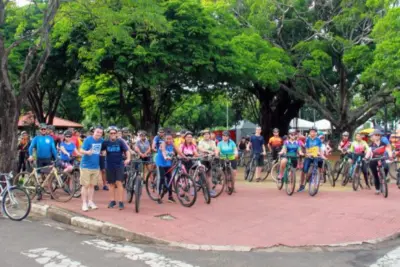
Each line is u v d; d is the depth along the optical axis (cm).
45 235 777
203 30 1839
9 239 743
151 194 1120
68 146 1186
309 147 1241
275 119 3244
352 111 2608
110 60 1825
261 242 722
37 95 2595
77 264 599
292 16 2548
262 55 2239
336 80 2783
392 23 1708
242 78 2097
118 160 982
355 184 1327
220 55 1980
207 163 1202
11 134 1250
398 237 787
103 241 739
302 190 1299
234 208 1007
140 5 1291
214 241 727
